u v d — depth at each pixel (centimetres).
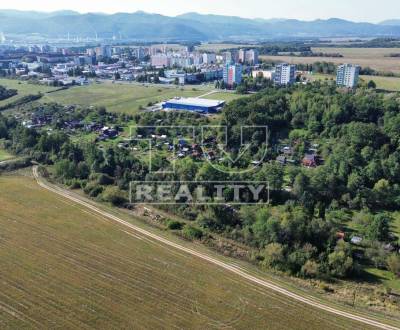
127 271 7769
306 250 8331
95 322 6375
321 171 11462
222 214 9906
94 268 7838
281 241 8706
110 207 10719
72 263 7994
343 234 9150
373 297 7325
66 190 11800
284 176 12106
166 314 6588
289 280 7750
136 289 7219
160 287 7300
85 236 9100
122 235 9231
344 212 10475
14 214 10094
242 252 8725
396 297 7338
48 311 6612
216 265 8119
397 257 8112
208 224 9706
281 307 6875
